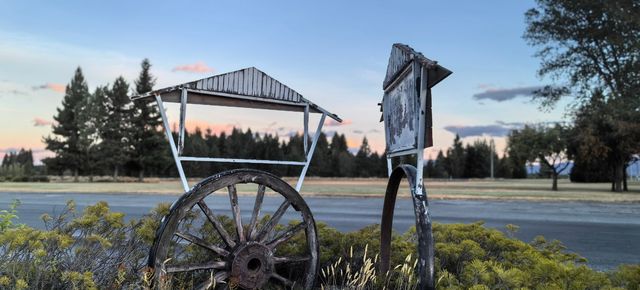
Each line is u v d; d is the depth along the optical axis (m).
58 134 45.69
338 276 4.07
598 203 16.27
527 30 28.62
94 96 45.22
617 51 26.11
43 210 11.27
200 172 47.66
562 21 27.03
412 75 3.21
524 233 8.18
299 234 4.23
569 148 26.48
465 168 72.06
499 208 13.63
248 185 25.91
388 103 4.13
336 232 4.62
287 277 4.02
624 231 8.51
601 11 25.48
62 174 46.34
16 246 2.74
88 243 3.12
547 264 2.96
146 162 43.88
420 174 3.00
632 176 55.34
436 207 13.99
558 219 10.58
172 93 3.88
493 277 3.00
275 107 4.43
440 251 3.81
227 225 3.88
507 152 30.06
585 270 2.98
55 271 2.86
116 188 23.52
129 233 3.52
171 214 2.96
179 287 3.30
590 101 26.91
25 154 77.56
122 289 3.06
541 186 33.56
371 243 4.28
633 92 25.59
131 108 44.59
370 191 21.36
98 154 42.75
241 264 3.18
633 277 2.89
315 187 26.45
